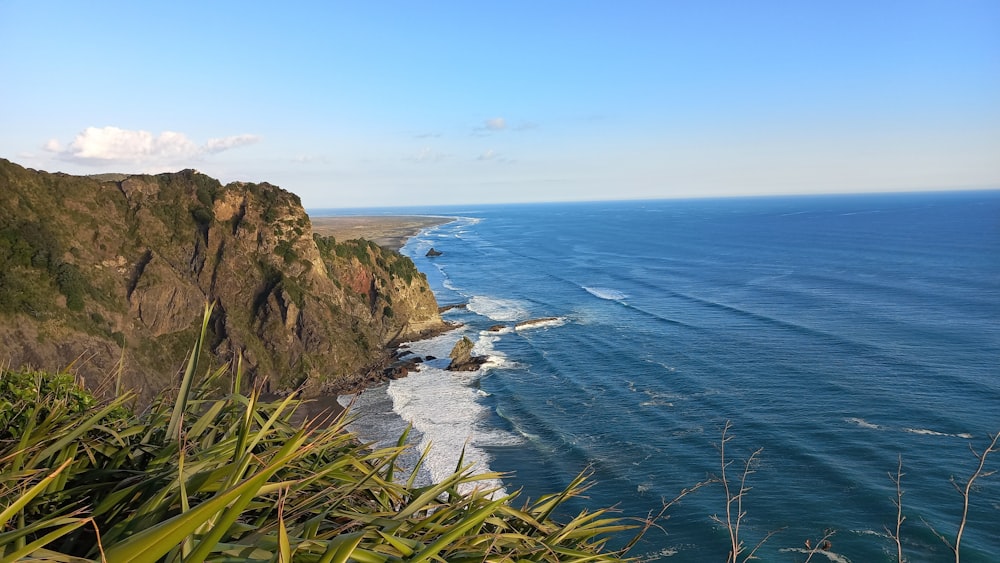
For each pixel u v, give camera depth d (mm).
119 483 4559
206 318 5594
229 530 3908
